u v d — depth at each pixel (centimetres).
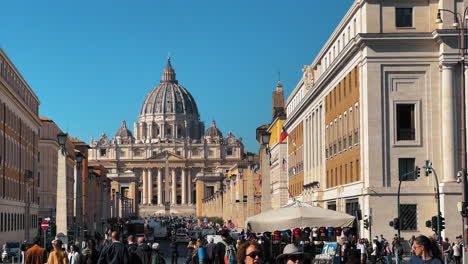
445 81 6266
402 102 6391
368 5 6400
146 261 3216
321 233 4375
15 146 9588
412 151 6394
